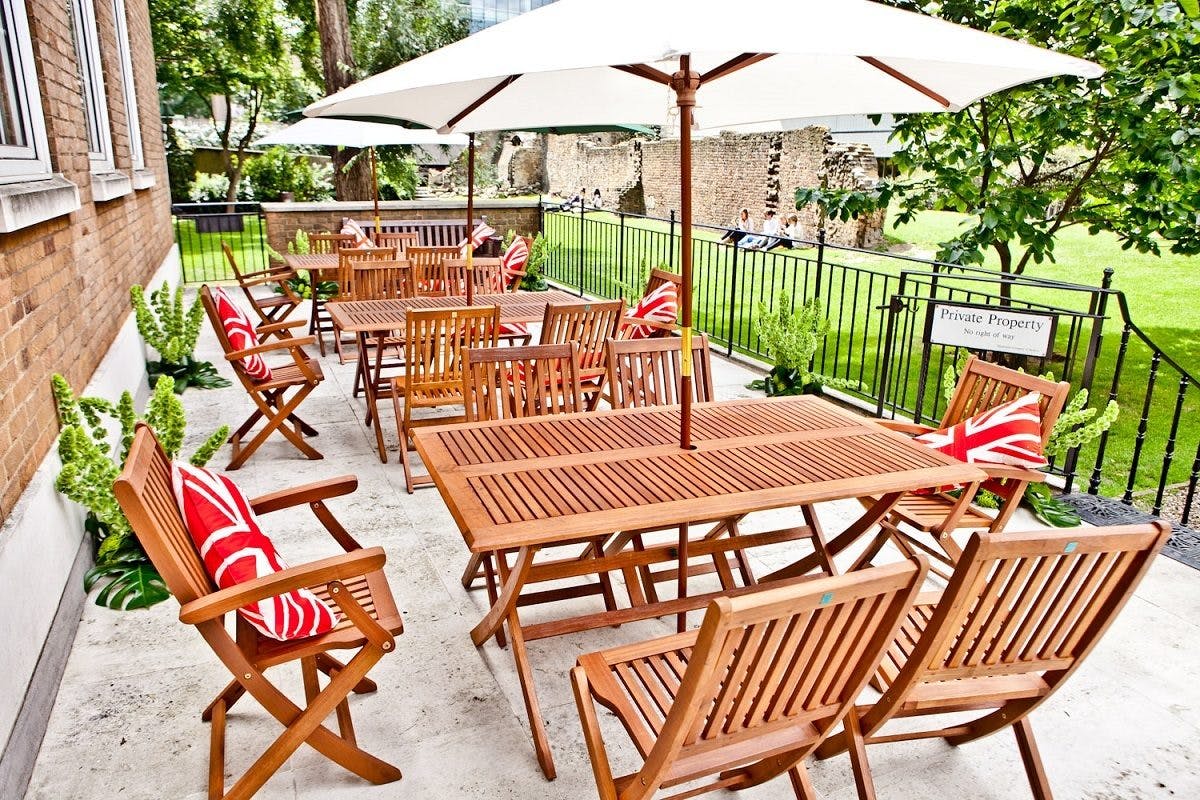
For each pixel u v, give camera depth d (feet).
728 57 11.23
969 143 22.57
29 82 11.69
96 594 10.78
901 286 18.11
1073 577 6.18
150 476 6.82
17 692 7.62
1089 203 24.88
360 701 8.82
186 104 76.89
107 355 15.97
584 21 7.00
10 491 8.87
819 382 20.16
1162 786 7.88
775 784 7.79
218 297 14.93
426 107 13.91
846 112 12.50
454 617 10.55
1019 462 9.73
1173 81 18.01
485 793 7.54
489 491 8.00
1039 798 7.41
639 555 9.68
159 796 7.38
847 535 10.61
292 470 15.47
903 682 6.40
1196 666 9.80
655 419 10.64
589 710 6.14
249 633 6.93
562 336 14.85
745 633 5.15
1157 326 34.81
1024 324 14.80
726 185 68.74
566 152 95.35
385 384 20.65
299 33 72.08
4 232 8.97
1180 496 16.85
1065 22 19.93
